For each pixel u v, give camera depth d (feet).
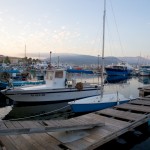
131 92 82.69
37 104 53.01
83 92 57.36
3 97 59.72
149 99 43.27
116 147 25.32
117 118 29.35
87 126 23.16
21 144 20.27
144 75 174.81
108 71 147.13
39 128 19.44
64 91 54.49
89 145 20.04
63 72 55.77
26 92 50.44
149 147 26.05
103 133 22.84
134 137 28.12
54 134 22.62
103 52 46.32
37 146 19.94
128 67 179.63
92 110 42.09
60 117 41.98
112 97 47.11
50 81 55.42
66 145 20.15
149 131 30.19
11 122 21.56
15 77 89.04
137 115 30.07
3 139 21.29
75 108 41.11
